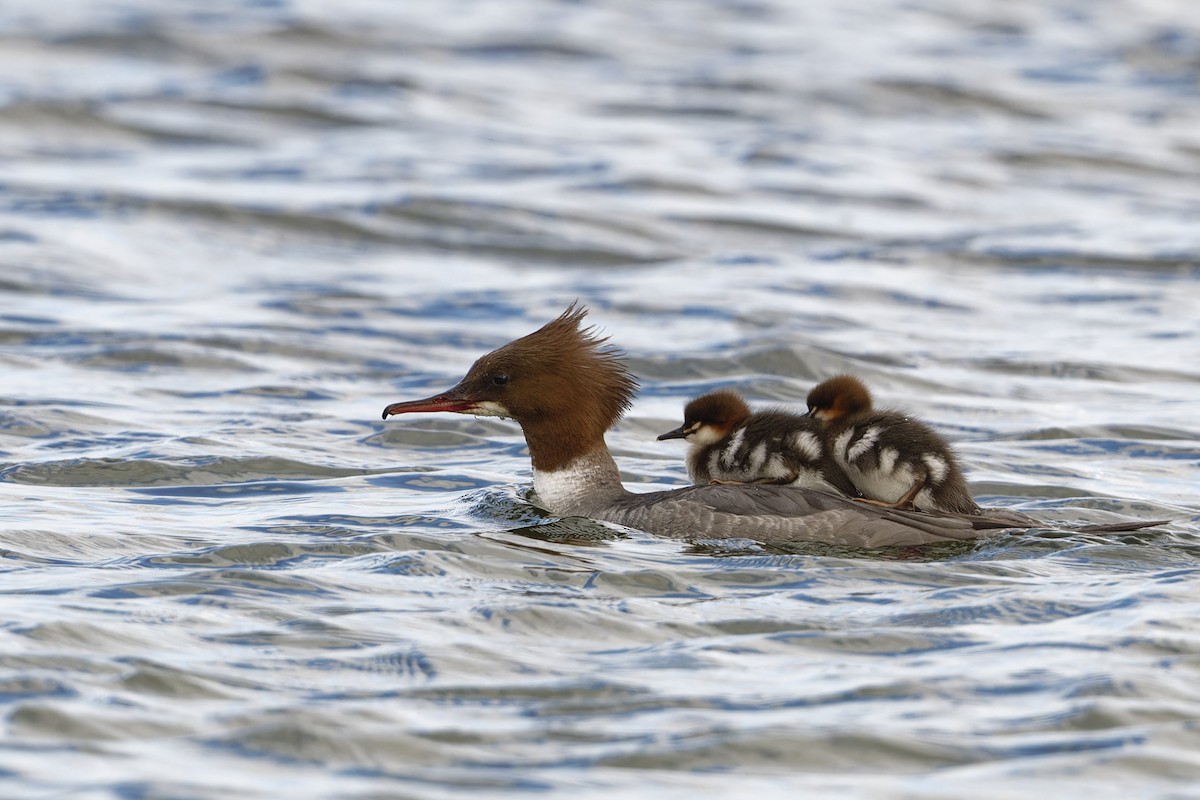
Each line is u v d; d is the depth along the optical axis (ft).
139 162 92.84
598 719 23.72
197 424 47.60
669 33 139.64
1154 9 158.20
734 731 23.18
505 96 114.62
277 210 82.38
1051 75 128.36
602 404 39.09
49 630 26.86
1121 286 72.64
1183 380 56.18
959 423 50.08
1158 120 113.80
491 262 76.48
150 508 38.27
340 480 42.06
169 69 116.16
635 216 84.17
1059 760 22.31
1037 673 25.50
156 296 67.05
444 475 42.78
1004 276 75.00
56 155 93.86
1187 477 43.55
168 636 27.04
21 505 37.73
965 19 152.25
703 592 30.63
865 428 38.34
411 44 128.36
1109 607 28.99
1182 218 86.94
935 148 103.76
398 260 76.33
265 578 30.96
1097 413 51.08
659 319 65.36
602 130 105.60
